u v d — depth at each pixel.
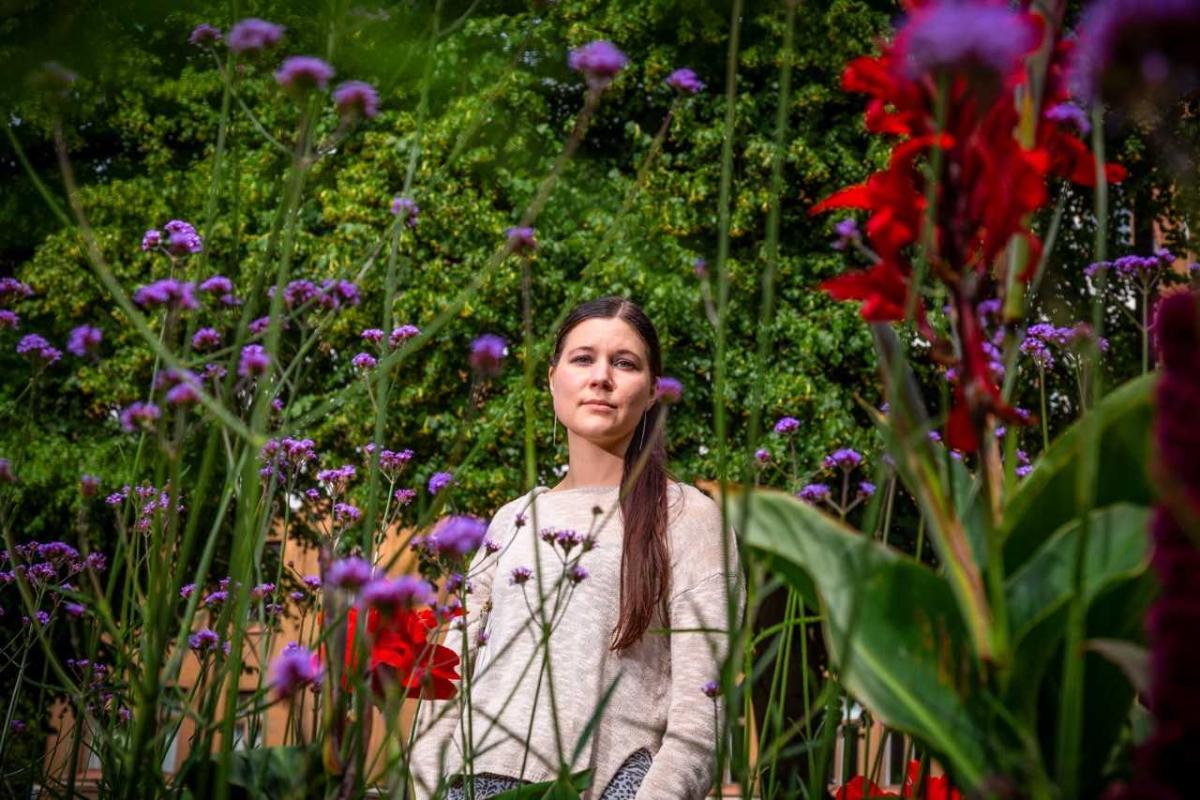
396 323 8.59
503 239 9.06
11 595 2.40
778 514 0.79
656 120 9.78
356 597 0.91
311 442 1.73
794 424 1.88
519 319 8.95
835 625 0.73
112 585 1.20
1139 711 0.86
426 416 8.59
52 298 9.10
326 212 9.12
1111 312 7.30
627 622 1.75
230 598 1.07
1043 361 1.84
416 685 1.27
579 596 1.80
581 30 9.07
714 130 9.17
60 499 8.15
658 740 1.77
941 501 0.73
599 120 9.66
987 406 0.71
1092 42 0.43
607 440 2.01
